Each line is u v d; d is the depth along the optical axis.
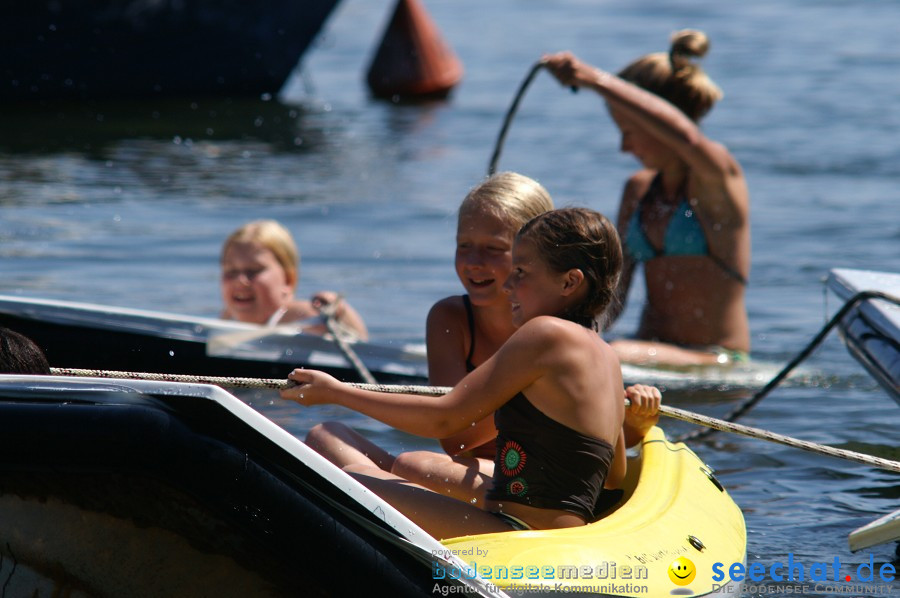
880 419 17.58
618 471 11.97
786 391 19.17
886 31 63.41
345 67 61.53
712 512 11.74
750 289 25.44
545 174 35.56
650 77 21.34
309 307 21.61
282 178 36.25
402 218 31.69
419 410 11.02
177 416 8.66
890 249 27.77
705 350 20.91
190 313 23.08
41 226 29.69
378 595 8.75
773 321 23.39
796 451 16.25
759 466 15.68
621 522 10.52
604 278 11.15
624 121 21.05
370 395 11.22
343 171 37.22
